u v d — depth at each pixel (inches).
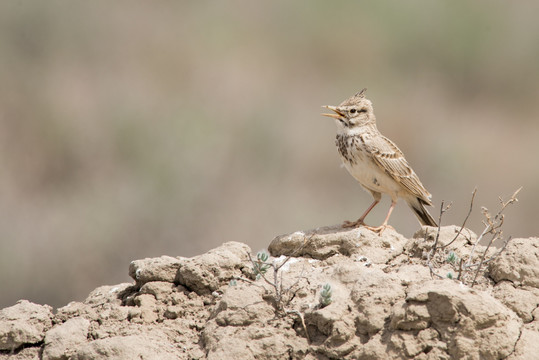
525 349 280.4
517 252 325.1
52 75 1252.5
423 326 284.0
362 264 343.9
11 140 1107.3
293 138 1119.6
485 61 1466.5
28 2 1336.1
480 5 1526.8
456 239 355.3
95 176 1066.7
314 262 354.9
